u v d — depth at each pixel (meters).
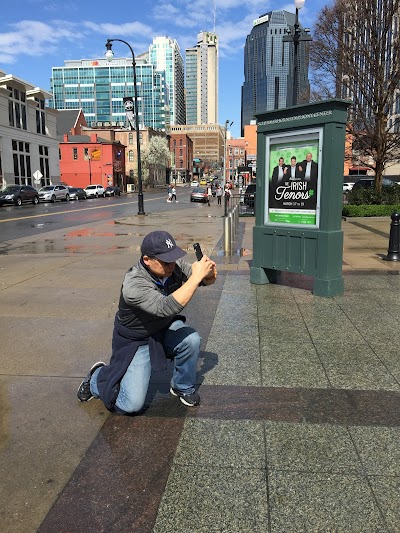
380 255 9.80
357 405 3.29
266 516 2.20
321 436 2.89
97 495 2.37
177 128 177.25
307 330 4.90
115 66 136.88
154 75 134.50
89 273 8.34
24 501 2.33
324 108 5.86
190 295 2.73
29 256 10.72
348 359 4.12
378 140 20.23
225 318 5.37
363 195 20.78
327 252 6.12
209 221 20.83
